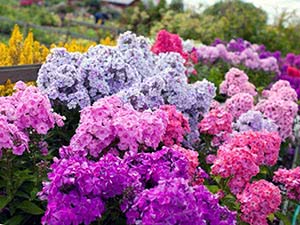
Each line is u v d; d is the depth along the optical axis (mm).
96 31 19250
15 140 3002
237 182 3352
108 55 4723
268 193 3207
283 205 4391
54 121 3518
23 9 24516
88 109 3295
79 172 2496
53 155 3869
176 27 16312
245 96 5707
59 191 2504
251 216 3230
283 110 5762
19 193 3107
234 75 7137
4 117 3006
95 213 2471
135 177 2643
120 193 2588
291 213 4363
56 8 29766
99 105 3238
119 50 5195
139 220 2418
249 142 3809
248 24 17750
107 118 3223
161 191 2375
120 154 3275
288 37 19016
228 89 7074
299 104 7824
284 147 6152
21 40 7047
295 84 10273
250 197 3229
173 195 2350
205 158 4340
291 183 3752
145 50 5484
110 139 3217
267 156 4039
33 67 5004
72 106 4094
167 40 7934
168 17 16797
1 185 3076
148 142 3234
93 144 3164
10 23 16234
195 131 4707
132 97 4223
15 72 4742
